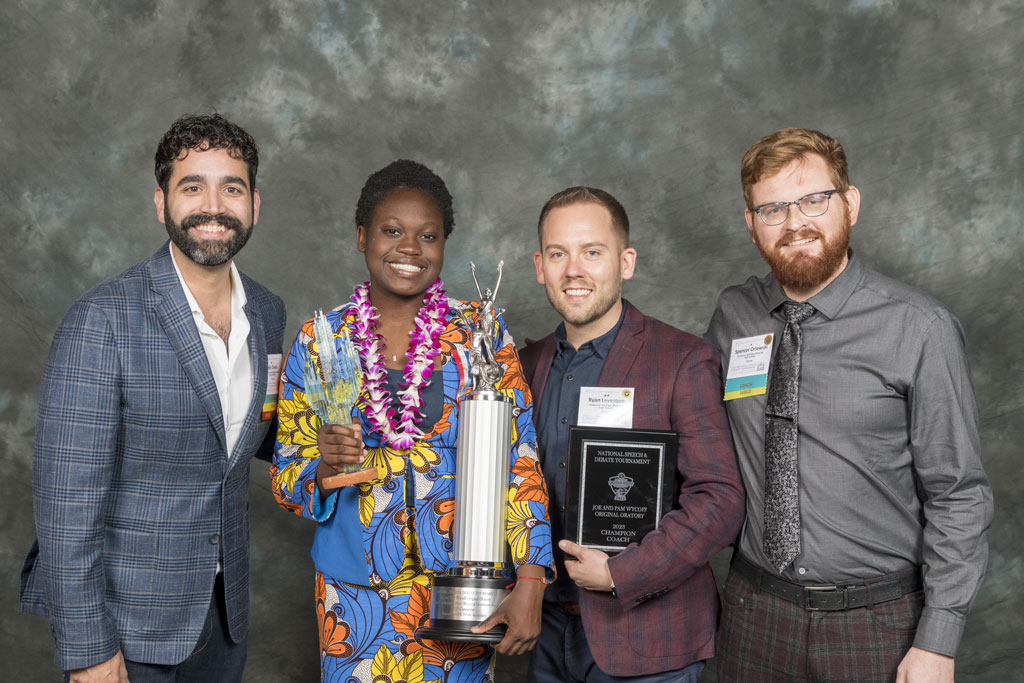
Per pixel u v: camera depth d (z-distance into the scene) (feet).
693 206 12.01
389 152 12.25
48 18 12.14
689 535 6.41
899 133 11.57
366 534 6.30
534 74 12.17
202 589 6.44
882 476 6.43
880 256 11.57
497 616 5.92
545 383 7.23
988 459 11.26
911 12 11.57
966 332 11.35
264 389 6.74
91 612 5.93
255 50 12.20
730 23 11.93
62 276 12.06
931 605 6.16
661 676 6.63
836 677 6.42
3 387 11.94
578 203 6.91
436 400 6.43
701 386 6.76
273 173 12.20
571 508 6.57
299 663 11.81
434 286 6.79
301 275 12.21
